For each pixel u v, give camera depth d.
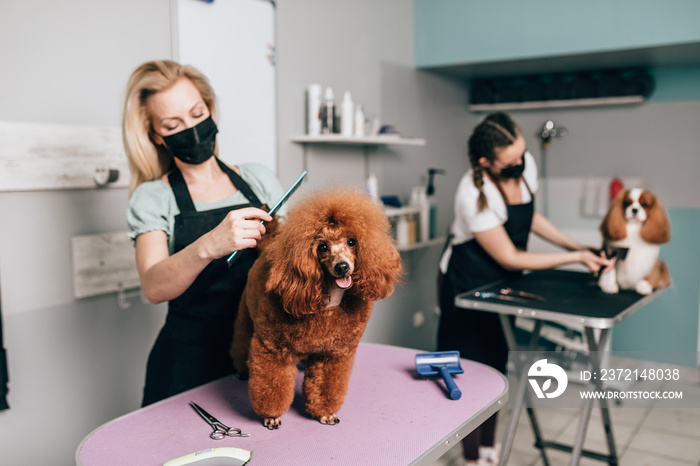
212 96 1.34
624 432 2.67
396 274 0.95
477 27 3.19
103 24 1.74
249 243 1.01
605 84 3.43
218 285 1.29
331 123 2.56
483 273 2.22
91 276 1.77
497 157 2.02
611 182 3.57
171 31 1.93
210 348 1.33
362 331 1.00
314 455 0.94
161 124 1.25
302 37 2.53
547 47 3.01
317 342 0.95
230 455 0.89
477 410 1.13
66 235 1.71
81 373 1.79
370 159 3.02
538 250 3.51
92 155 1.74
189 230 1.27
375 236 0.91
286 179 2.48
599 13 2.86
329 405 1.04
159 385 1.34
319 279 0.88
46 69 1.61
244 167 1.46
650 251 2.07
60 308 1.72
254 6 2.25
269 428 1.04
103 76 1.75
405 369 1.37
